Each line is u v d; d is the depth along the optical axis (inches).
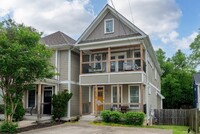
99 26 817.5
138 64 798.5
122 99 806.5
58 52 840.3
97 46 788.6
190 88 1610.5
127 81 727.1
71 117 789.9
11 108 536.4
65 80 817.5
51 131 545.6
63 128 599.2
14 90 534.0
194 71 1627.7
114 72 750.5
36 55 527.8
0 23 534.0
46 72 560.1
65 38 873.5
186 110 805.2
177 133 544.4
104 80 762.2
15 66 502.3
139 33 738.2
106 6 795.4
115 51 836.6
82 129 581.6
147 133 528.7
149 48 820.6
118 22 786.8
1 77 530.0
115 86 825.5
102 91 850.8
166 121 826.8
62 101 748.0
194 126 584.4
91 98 892.6
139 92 785.6
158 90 1314.0
